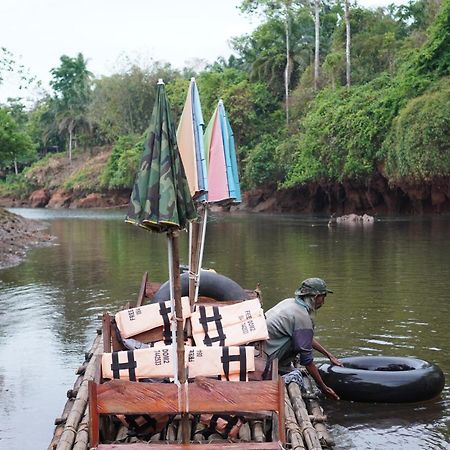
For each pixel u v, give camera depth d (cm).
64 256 2217
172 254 515
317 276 1606
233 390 515
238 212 5122
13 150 4300
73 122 8244
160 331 675
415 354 927
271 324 750
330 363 798
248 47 6538
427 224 3186
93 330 1120
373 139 4072
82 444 541
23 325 1165
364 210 4428
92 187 7375
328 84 5212
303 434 593
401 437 657
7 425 718
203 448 504
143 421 571
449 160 3547
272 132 5456
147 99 7700
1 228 2816
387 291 1383
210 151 776
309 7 5772
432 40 3909
